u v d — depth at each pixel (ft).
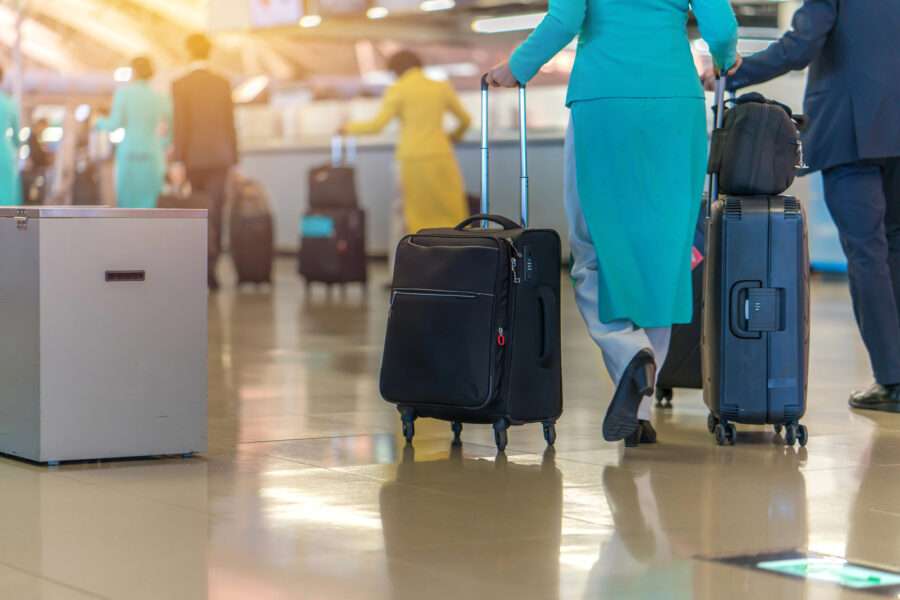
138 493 13.70
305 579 10.49
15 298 15.42
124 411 15.48
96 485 14.12
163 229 15.58
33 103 68.85
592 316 16.25
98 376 15.34
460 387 15.88
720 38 15.93
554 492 13.84
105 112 67.51
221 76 46.52
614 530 12.17
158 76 62.49
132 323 15.47
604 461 15.57
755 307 16.35
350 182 45.83
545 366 16.30
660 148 15.94
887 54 19.22
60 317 15.14
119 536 11.87
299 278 52.01
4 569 10.78
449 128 53.98
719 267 16.57
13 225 15.39
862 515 12.84
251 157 66.23
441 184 43.91
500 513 12.84
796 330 16.46
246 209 46.75
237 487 14.03
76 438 15.28
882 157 19.27
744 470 15.07
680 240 16.06
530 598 10.01
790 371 16.46
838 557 11.23
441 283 16.08
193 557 11.17
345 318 34.99
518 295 15.98
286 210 64.95
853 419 18.89
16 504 13.17
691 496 13.65
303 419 18.69
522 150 16.66
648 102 15.89
